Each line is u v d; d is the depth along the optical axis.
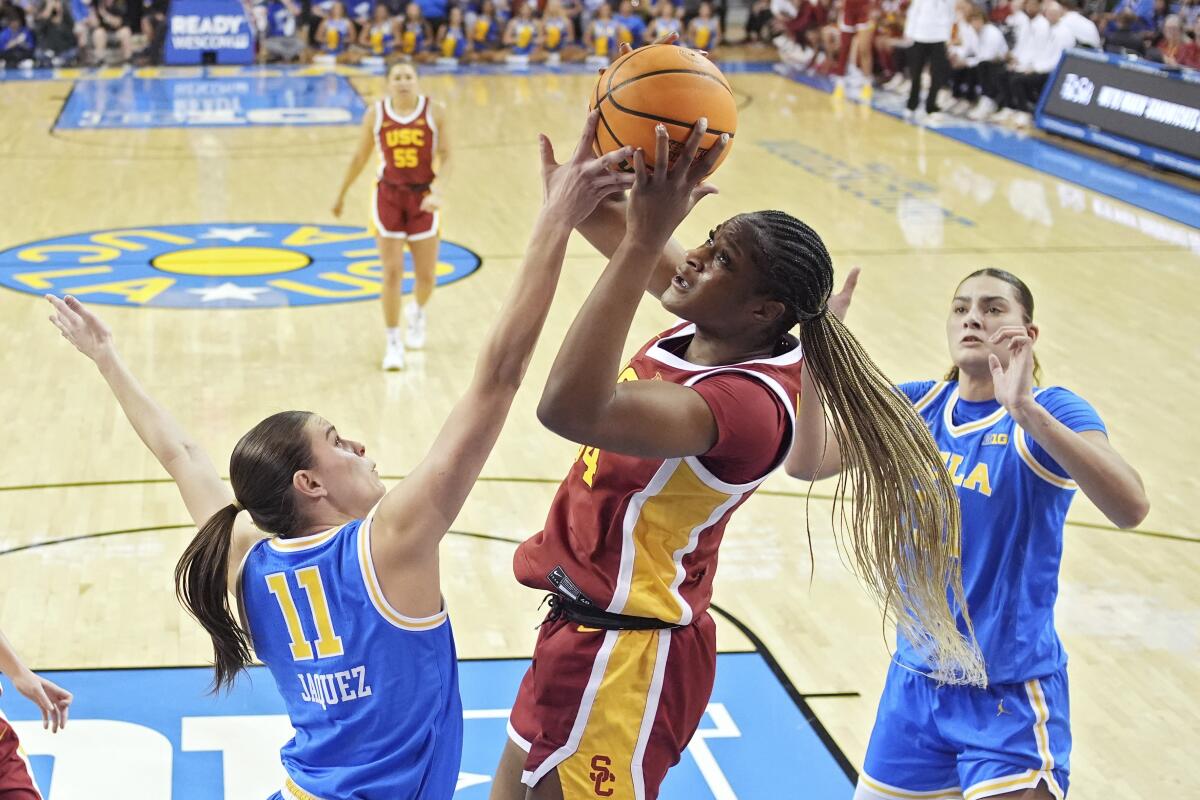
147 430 2.58
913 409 2.33
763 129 14.79
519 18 20.77
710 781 3.74
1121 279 9.22
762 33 22.72
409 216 7.30
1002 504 2.82
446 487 2.05
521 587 4.89
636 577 2.28
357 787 2.15
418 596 2.13
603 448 2.02
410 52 20.45
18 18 19.06
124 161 12.86
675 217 1.91
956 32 15.80
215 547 2.26
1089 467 2.61
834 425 2.31
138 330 7.86
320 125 15.08
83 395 6.82
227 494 2.54
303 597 2.17
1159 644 4.59
